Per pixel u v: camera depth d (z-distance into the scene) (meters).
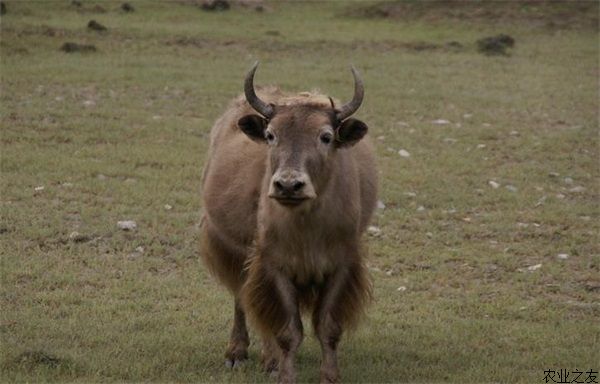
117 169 47.50
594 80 75.94
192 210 42.56
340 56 83.12
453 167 50.88
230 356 28.22
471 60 83.12
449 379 26.70
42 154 49.25
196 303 32.59
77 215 41.09
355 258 26.12
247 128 25.94
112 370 26.47
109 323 30.39
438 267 36.88
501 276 36.06
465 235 40.78
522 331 30.64
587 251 39.09
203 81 68.88
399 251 38.34
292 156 24.23
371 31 97.00
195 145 53.00
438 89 70.31
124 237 38.75
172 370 26.94
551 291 34.72
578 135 58.28
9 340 28.38
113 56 76.62
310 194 23.67
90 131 54.34
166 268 36.19
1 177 45.47
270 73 73.38
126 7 99.56
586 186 48.91
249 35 89.81
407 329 30.81
